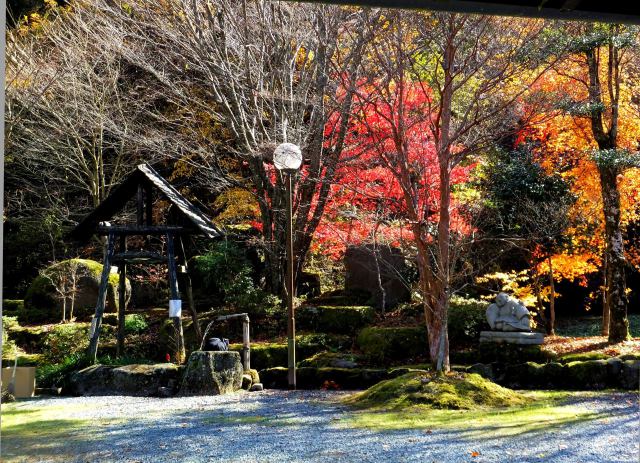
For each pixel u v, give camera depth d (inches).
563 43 335.3
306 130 442.3
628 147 412.5
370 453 195.9
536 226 419.5
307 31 409.1
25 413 286.2
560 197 462.3
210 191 595.8
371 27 338.3
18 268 628.1
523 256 466.3
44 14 597.6
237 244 528.7
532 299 417.7
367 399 290.7
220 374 337.7
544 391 317.4
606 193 381.4
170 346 410.6
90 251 637.3
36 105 507.2
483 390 283.9
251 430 236.2
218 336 429.7
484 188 461.4
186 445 214.8
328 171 422.0
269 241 461.4
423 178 354.9
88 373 349.7
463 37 318.7
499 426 229.5
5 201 623.8
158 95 545.3
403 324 420.5
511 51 329.4
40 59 499.5
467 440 209.0
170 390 337.4
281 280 468.1
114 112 541.0
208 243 600.7
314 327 434.0
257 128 465.4
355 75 357.4
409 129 351.9
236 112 467.2
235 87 451.8
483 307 405.1
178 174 588.7
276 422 250.1
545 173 455.2
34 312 510.3
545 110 356.8
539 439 208.2
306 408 282.0
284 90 424.8
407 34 334.3
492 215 467.2
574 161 443.5
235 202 506.6
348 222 422.6
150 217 390.6
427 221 340.2
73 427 250.5
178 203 374.9
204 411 282.4
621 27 350.6
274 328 437.4
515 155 498.0
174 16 440.8
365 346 393.7
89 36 522.9
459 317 396.5
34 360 409.1
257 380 357.7
